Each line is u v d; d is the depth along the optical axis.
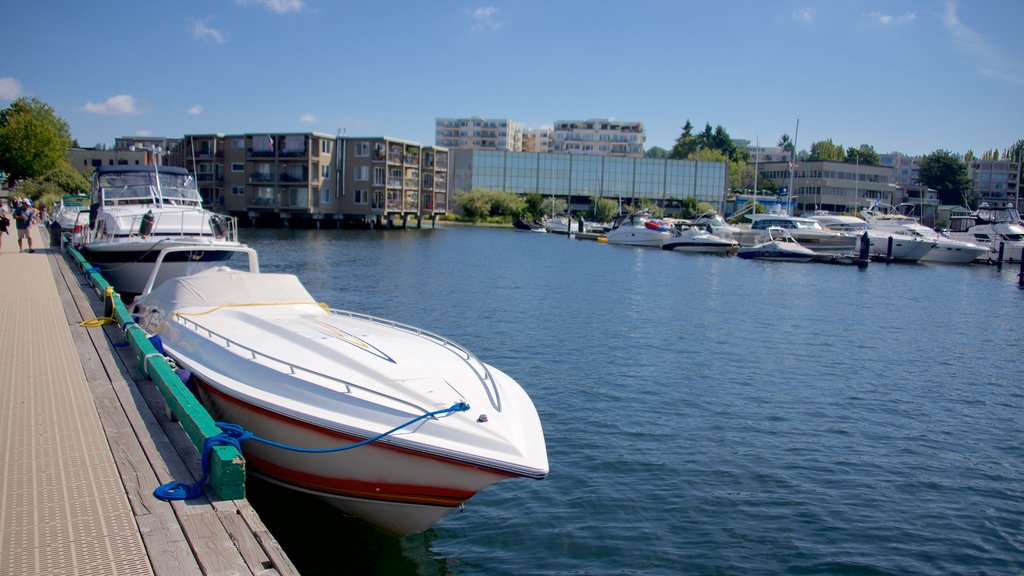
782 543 8.74
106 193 23.92
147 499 6.05
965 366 18.75
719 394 15.09
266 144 78.69
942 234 63.75
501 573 7.91
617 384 15.56
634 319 24.59
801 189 121.94
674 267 48.03
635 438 12.20
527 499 9.76
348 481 7.69
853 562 8.35
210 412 8.84
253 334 9.64
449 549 8.40
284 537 8.30
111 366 10.16
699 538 8.80
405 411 7.54
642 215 77.50
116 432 7.57
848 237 58.81
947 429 13.30
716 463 11.20
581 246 69.31
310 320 10.27
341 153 82.25
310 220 82.06
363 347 9.03
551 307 26.83
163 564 5.07
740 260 55.91
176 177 25.08
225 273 11.29
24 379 9.44
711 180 121.25
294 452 7.85
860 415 14.00
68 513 5.77
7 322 13.18
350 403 7.68
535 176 119.12
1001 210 65.56
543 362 17.45
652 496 9.93
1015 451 12.20
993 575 8.18
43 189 68.06
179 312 10.50
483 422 7.49
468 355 9.55
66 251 26.86
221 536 5.48
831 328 24.28
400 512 7.75
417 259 47.06
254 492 8.94
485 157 118.25
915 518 9.54
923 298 34.50
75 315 14.02
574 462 11.08
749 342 21.00
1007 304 32.91
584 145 175.25
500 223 112.38
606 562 8.20
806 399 14.96
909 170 159.62
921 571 8.23
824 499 10.02
